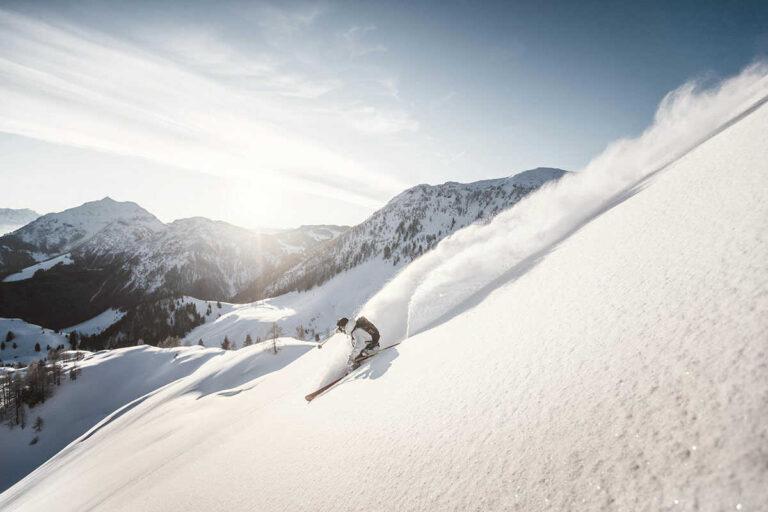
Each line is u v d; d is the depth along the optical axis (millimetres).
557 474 1588
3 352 188875
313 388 7242
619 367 1932
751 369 1318
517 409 2240
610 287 2975
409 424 3053
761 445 1056
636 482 1288
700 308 1897
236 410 12102
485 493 1787
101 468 19297
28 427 95438
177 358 120812
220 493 4508
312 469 3502
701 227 2826
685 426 1328
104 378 113875
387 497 2312
